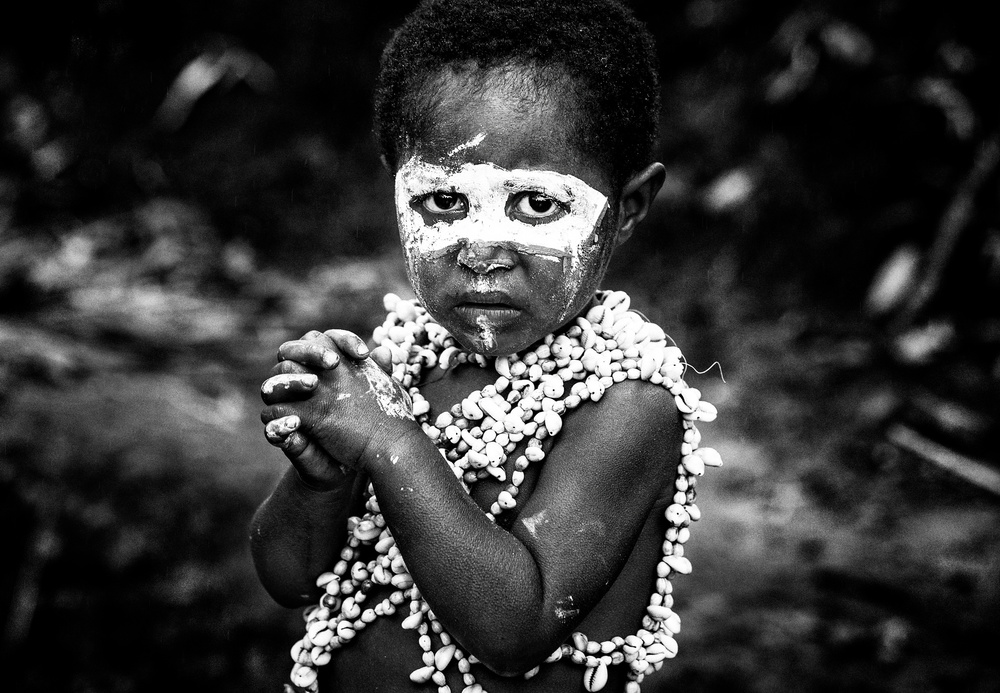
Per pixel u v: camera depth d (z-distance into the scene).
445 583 1.55
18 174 7.88
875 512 4.53
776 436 5.23
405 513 1.58
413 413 1.76
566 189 1.64
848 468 4.96
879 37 6.59
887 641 3.55
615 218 1.77
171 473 4.28
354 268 7.16
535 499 1.66
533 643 1.56
